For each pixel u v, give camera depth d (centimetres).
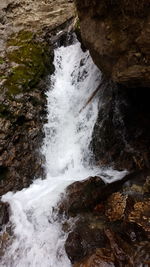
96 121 663
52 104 731
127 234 416
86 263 381
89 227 441
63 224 466
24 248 460
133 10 376
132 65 405
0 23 908
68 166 658
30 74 739
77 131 687
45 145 675
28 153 647
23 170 626
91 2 427
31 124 675
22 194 584
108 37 421
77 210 482
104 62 458
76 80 769
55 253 432
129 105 653
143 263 366
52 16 956
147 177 539
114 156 617
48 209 498
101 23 428
